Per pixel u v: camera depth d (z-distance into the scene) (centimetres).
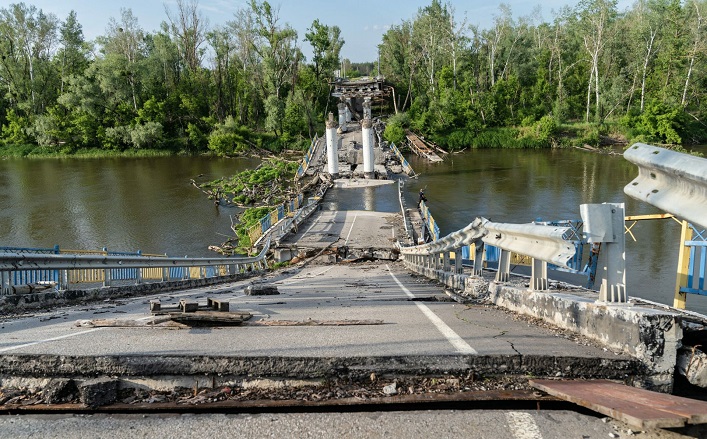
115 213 4009
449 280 988
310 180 5559
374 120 9344
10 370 383
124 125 8762
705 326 409
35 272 1294
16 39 9438
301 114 9238
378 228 3095
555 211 3666
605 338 421
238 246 3008
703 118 7625
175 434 311
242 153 8238
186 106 9156
